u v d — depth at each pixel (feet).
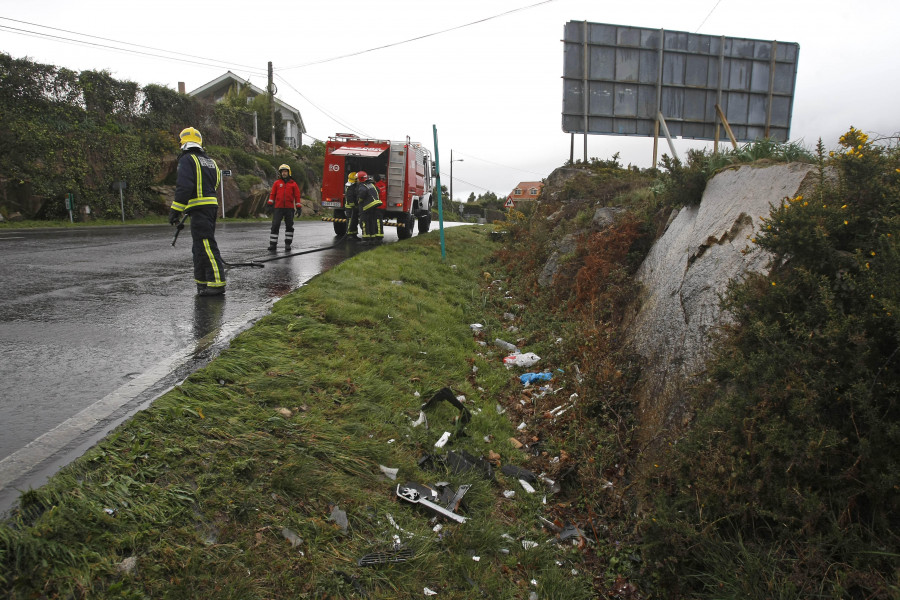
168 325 17.35
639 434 13.84
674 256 17.98
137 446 9.29
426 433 13.97
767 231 11.38
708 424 10.75
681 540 9.86
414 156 52.85
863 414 8.80
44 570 6.65
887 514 8.52
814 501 8.69
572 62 44.37
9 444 9.22
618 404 15.24
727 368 10.84
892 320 8.97
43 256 31.86
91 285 23.48
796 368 9.63
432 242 44.93
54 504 7.63
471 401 16.84
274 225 37.70
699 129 46.52
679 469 10.80
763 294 11.06
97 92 69.67
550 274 28.89
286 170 37.37
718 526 9.89
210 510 8.63
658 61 45.21
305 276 27.68
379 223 43.73
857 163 11.09
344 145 50.31
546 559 10.87
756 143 17.65
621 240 23.31
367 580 8.70
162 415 10.39
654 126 45.88
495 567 10.28
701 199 18.62
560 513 12.62
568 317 22.80
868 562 8.23
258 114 126.52
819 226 10.46
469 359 20.20
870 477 8.55
